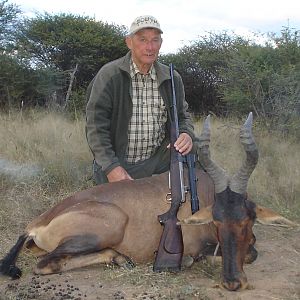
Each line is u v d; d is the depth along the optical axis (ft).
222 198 7.51
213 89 34.60
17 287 7.58
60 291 7.39
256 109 21.57
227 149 16.34
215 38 36.86
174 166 8.79
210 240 8.54
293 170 13.87
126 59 10.14
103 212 8.34
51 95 30.58
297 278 8.11
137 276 7.93
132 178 10.41
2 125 17.81
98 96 10.06
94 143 10.07
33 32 36.09
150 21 9.75
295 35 24.93
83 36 35.76
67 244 8.13
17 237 9.83
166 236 8.20
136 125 10.38
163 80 10.27
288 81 20.49
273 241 10.00
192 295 7.23
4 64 28.94
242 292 7.29
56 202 11.51
